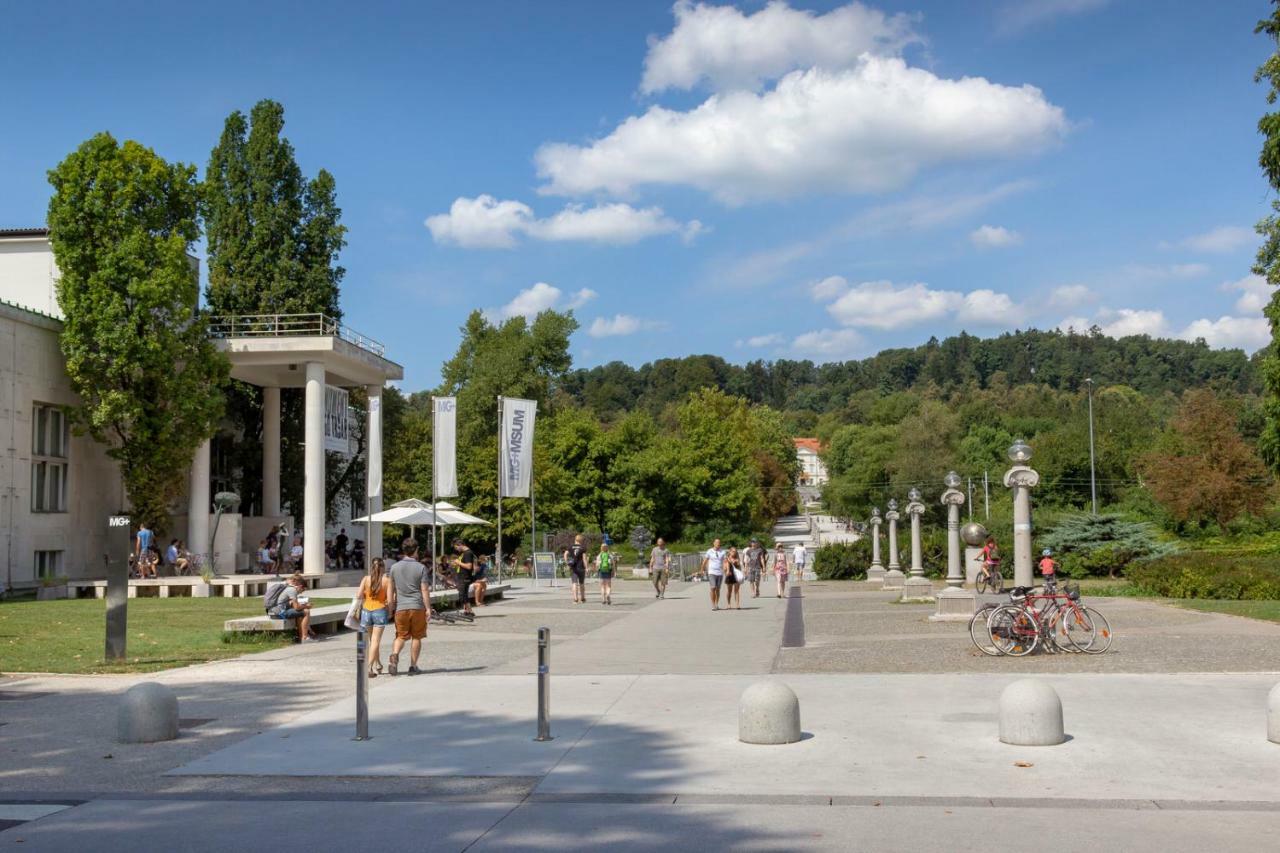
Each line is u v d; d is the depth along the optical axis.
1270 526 69.75
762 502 112.50
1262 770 8.85
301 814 8.07
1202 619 24.08
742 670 15.88
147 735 10.86
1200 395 69.06
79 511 39.16
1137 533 47.84
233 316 44.31
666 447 85.75
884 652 18.12
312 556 41.34
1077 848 6.80
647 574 59.41
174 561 38.19
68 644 20.09
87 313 36.84
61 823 7.89
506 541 68.00
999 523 55.50
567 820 7.74
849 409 195.25
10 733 11.42
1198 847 6.77
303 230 52.84
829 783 8.66
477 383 79.88
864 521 103.19
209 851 7.14
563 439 79.75
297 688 14.46
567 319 83.75
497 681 14.80
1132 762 9.17
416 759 9.89
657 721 11.48
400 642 15.66
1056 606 17.61
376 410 45.69
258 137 52.06
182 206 39.22
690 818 7.72
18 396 35.50
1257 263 37.00
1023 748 9.78
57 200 37.06
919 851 6.79
